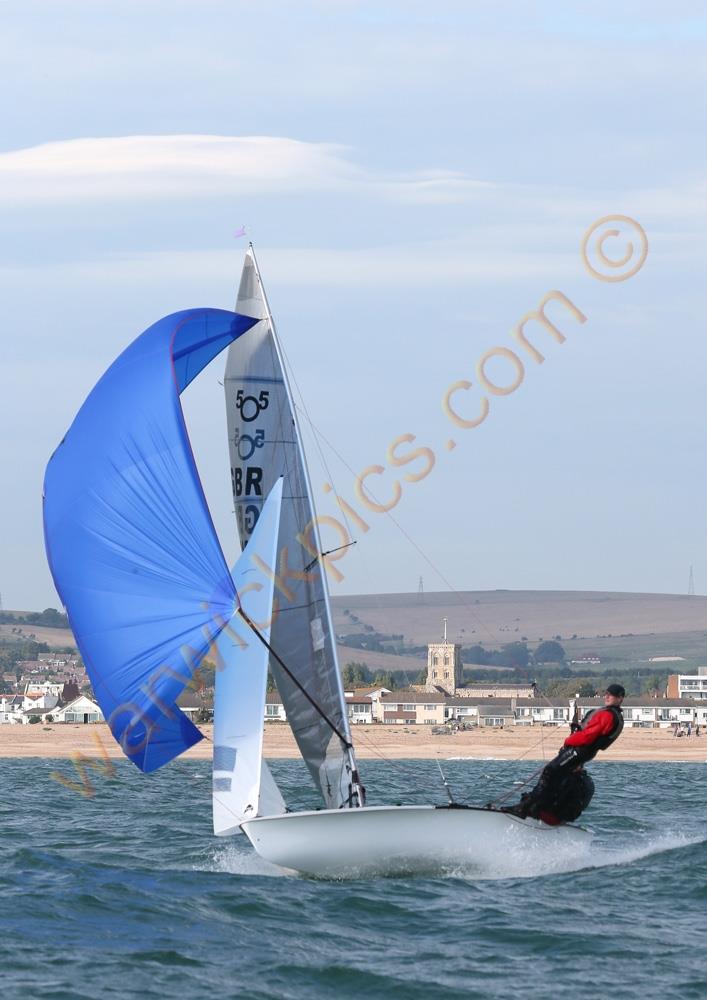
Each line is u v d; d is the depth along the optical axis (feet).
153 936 174.29
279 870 225.76
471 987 151.74
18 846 266.57
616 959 164.86
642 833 301.84
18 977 153.38
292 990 150.20
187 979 153.69
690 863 237.25
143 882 212.02
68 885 208.13
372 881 211.41
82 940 171.73
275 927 179.52
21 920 181.37
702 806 403.13
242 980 153.58
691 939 175.83
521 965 161.99
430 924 182.19
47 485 221.66
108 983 151.43
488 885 210.79
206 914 187.01
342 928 179.52
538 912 190.49
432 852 212.64
